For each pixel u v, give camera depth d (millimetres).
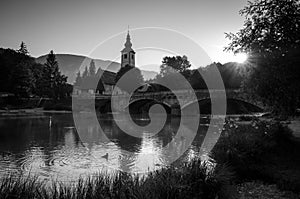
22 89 75688
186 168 7895
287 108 13984
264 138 15078
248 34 14297
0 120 42562
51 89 80750
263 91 13672
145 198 5793
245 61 14172
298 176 10422
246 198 8445
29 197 5672
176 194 6293
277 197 8641
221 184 7875
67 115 55406
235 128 16547
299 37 11875
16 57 92875
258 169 11102
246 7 14180
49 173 12648
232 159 11352
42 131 30266
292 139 17250
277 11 12766
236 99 41625
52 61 89500
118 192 6059
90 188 6137
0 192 5469
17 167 14086
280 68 12156
